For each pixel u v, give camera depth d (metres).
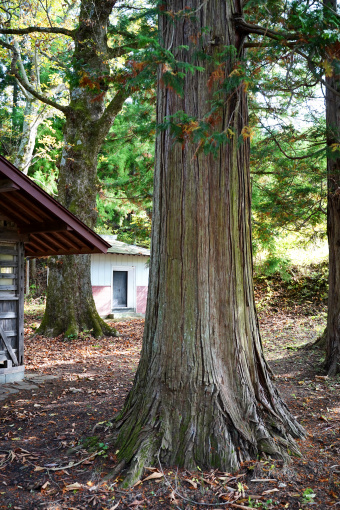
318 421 5.18
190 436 4.04
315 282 18.03
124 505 3.42
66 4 18.30
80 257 13.80
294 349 10.17
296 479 3.75
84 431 4.90
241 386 4.37
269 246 15.80
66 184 13.91
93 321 13.62
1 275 7.76
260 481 3.71
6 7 16.78
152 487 3.64
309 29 3.81
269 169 10.23
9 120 22.36
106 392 7.00
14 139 20.66
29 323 16.72
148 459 3.89
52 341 12.71
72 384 7.70
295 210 9.76
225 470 3.87
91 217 14.15
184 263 4.38
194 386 4.23
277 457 4.00
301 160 8.84
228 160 4.52
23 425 5.41
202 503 3.44
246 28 4.55
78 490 3.64
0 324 7.84
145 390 4.43
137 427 4.23
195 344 4.30
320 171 8.82
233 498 3.49
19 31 13.75
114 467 3.92
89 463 4.05
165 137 4.54
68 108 14.13
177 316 4.37
